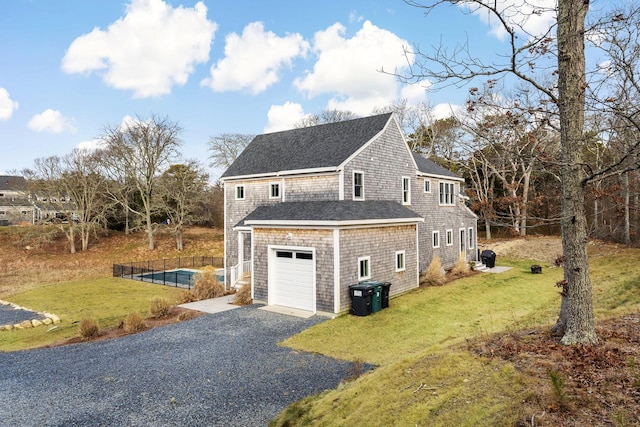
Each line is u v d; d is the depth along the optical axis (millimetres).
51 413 7031
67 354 10664
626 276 16156
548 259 26703
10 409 7254
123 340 11625
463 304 14797
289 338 11047
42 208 37250
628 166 6164
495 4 5805
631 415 3990
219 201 47000
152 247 36500
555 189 8625
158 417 6719
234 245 22156
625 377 4887
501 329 9945
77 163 35938
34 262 31922
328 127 20922
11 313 17078
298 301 14555
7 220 45250
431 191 22953
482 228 39344
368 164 17969
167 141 36594
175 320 13727
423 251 21719
